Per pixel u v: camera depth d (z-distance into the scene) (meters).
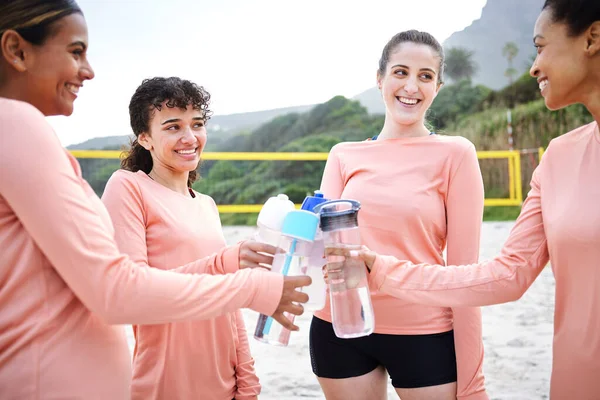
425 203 2.07
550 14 1.46
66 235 1.16
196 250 1.97
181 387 1.90
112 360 1.32
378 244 2.09
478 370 1.98
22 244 1.20
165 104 2.00
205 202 2.20
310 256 1.60
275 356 4.12
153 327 1.92
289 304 1.44
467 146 2.11
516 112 19.50
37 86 1.29
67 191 1.18
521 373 3.63
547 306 5.39
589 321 1.45
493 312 5.24
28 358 1.19
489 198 16.44
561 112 18.62
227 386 2.01
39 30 1.25
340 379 2.12
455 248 2.07
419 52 2.16
